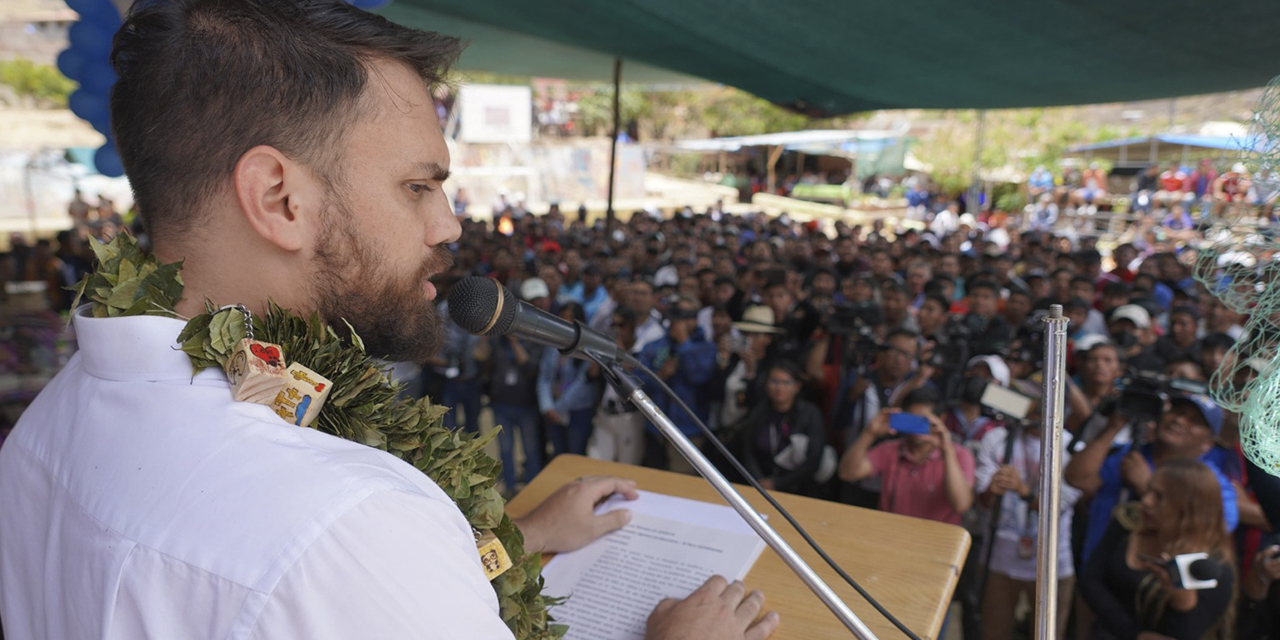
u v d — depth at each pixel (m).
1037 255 8.76
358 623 0.55
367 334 0.74
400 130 0.70
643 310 4.87
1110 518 2.75
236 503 0.58
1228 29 4.48
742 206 25.97
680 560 1.12
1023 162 22.64
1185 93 6.30
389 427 0.79
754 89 7.62
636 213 13.78
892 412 3.14
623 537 1.18
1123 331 4.84
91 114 3.44
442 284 5.68
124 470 0.63
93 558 0.61
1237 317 4.73
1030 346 4.22
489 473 0.87
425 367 5.18
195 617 0.56
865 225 21.75
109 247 0.72
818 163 29.52
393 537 0.58
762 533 0.95
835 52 5.84
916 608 1.03
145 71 0.66
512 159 24.28
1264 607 2.64
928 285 6.10
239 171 0.65
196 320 0.66
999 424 3.23
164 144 0.66
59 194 13.94
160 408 0.64
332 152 0.67
